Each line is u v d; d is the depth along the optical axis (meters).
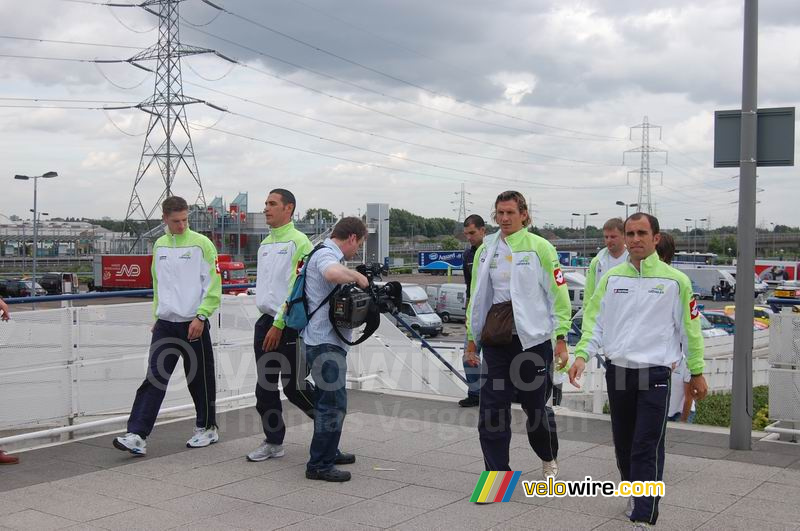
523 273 5.33
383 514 5.05
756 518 4.88
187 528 4.79
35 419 6.88
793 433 6.88
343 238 5.93
